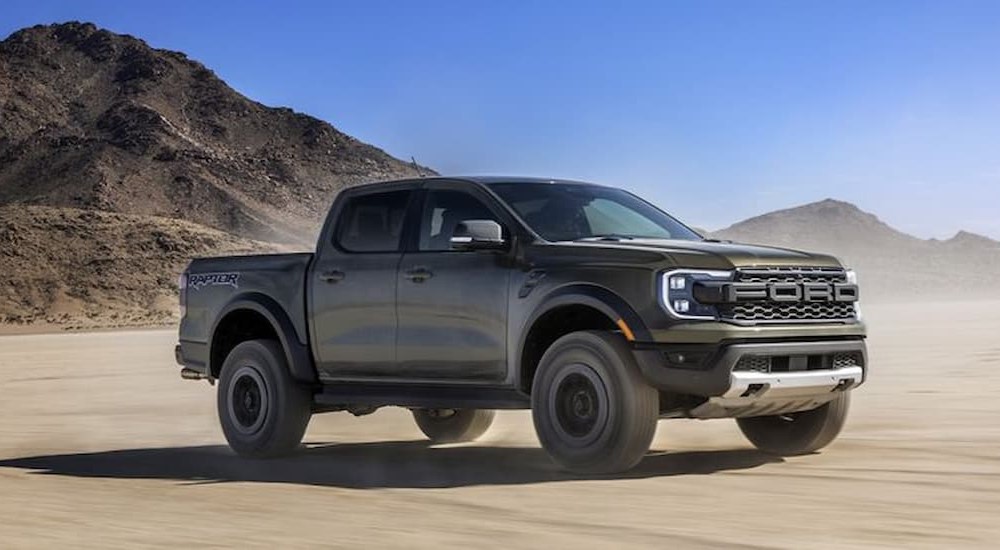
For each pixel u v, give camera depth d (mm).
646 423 8305
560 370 8539
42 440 12656
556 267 8734
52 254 158125
